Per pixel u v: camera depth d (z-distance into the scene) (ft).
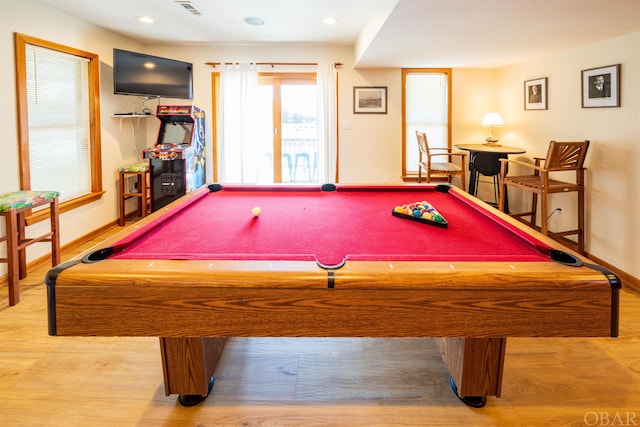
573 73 12.72
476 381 5.56
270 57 17.29
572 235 12.81
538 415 5.46
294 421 5.34
